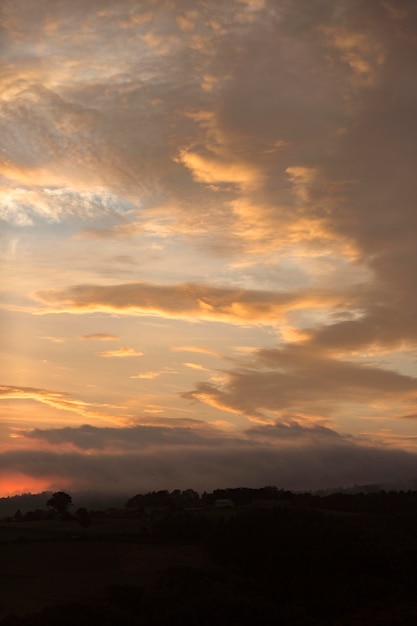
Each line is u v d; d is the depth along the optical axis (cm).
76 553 7662
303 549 8331
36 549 7681
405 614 6719
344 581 7700
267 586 7481
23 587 6291
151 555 7944
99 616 5612
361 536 8869
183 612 6059
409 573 8081
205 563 7819
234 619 6188
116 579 6831
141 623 5756
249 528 8856
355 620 6675
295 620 6456
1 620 5297
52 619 5384
